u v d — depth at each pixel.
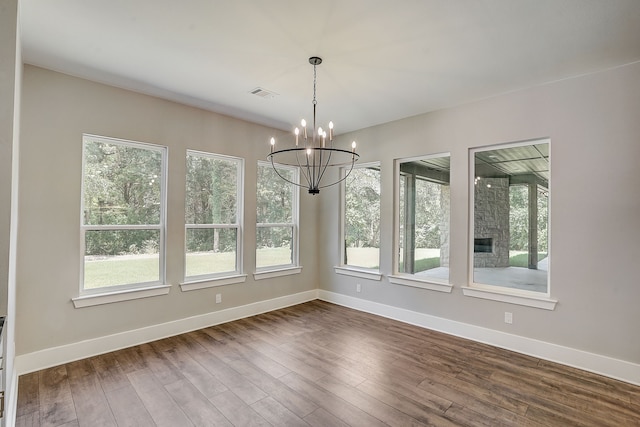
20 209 2.66
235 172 4.27
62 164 2.89
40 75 2.79
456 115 3.70
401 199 4.33
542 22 2.12
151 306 3.43
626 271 2.65
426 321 3.90
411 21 2.13
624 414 2.19
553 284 3.01
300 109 3.87
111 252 3.22
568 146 2.94
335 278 5.01
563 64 2.69
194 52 2.57
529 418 2.14
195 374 2.70
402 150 4.20
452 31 2.24
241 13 2.06
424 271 4.07
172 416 2.14
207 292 3.90
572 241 2.91
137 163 3.42
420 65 2.75
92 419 2.10
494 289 3.45
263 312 4.48
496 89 3.24
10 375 1.96
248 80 3.08
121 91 3.24
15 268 2.27
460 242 3.64
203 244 3.94
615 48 2.43
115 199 3.27
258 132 4.44
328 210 5.14
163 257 3.55
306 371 2.77
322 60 2.68
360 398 2.36
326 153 5.13
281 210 4.84
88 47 2.49
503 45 2.41
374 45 2.43
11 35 1.69
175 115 3.63
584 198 2.85
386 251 4.35
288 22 2.15
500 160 3.46
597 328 2.78
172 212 3.60
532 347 3.11
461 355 3.11
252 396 2.38
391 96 3.45
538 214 3.23
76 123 2.97
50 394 2.37
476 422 2.09
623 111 2.68
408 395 2.40
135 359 2.97
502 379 2.65
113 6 1.99
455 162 3.70
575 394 2.43
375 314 4.42
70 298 2.92
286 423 2.07
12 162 1.69
